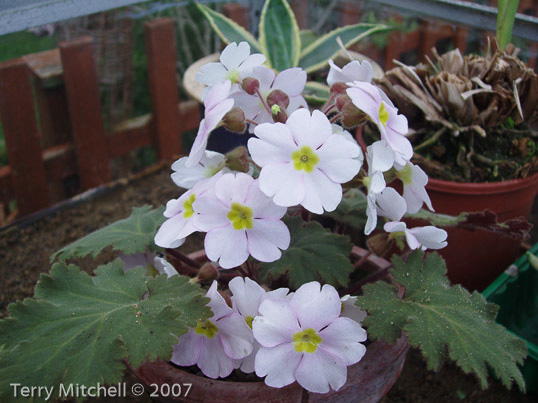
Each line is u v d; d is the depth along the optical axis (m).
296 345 0.14
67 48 0.35
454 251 0.26
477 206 0.25
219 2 0.39
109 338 0.13
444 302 0.15
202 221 0.14
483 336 0.14
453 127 0.26
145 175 0.40
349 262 0.17
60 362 0.13
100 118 0.39
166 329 0.13
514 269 0.25
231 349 0.15
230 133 0.31
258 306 0.14
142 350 0.13
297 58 0.32
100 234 0.19
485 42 0.33
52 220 0.36
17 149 0.36
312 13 0.41
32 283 0.31
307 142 0.13
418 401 0.24
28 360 0.13
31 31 0.34
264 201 0.14
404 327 0.14
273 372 0.14
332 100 0.17
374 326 0.14
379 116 0.14
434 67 0.28
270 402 0.14
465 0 0.31
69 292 0.15
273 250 0.14
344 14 0.39
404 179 0.17
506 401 0.24
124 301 0.15
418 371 0.25
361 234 0.27
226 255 0.14
